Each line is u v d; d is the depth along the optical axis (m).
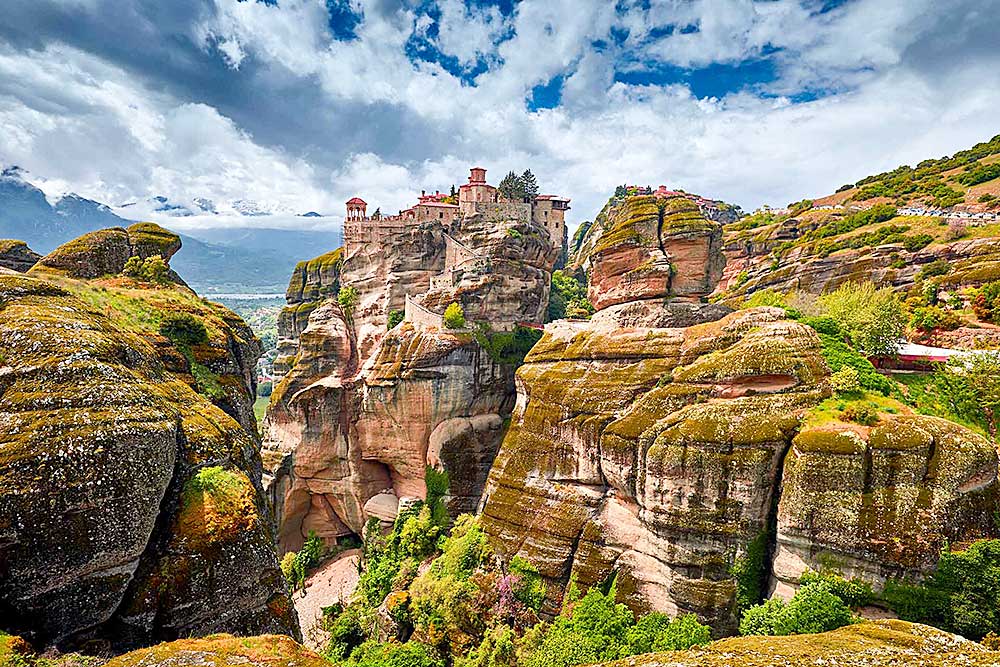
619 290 54.50
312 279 98.00
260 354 53.94
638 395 44.62
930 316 53.47
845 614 29.58
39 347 23.73
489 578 46.34
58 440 21.09
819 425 35.19
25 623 19.78
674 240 51.62
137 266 47.56
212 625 23.61
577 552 43.81
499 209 82.12
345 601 57.91
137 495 22.45
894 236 81.12
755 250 115.44
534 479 48.88
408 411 66.00
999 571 27.86
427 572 50.16
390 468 71.69
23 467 20.08
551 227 91.94
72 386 22.95
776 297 61.31
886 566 30.53
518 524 47.97
